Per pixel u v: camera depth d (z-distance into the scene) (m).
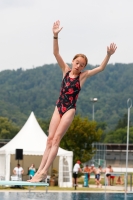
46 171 11.52
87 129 70.00
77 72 11.91
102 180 71.50
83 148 70.44
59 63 12.11
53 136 11.80
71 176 50.97
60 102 11.88
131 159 144.00
